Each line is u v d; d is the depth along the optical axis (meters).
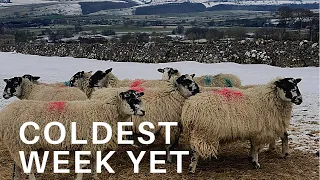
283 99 2.90
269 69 9.11
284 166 3.03
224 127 2.76
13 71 9.87
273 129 2.94
